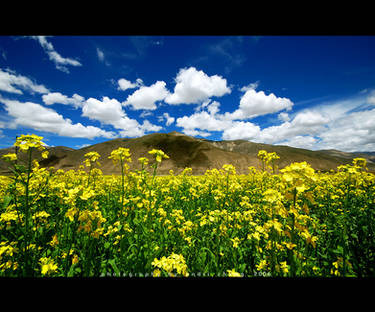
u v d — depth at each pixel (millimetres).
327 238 3553
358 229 3467
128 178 4293
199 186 8203
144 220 3738
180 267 2174
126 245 3318
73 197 2543
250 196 6992
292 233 2062
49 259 2615
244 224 3939
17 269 2457
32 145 2504
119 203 5219
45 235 3396
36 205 3469
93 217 2535
